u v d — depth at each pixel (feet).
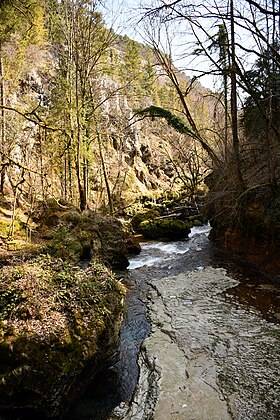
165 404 14.11
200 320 22.43
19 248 25.25
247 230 36.09
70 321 14.98
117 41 61.00
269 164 29.60
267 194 31.73
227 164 38.34
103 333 16.01
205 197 49.75
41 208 37.60
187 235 56.08
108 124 83.76
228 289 28.43
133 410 14.12
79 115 48.80
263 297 26.11
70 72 52.16
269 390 14.78
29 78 61.93
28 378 12.92
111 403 14.82
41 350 13.35
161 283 30.99
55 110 51.42
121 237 37.37
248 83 30.30
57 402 13.37
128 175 95.30
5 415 13.15
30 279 16.08
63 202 40.32
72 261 25.20
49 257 20.22
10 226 30.07
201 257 40.81
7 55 48.03
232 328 20.94
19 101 55.57
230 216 37.47
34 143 48.52
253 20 25.48
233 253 40.45
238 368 16.56
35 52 59.41
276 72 32.37
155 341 19.84
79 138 48.55
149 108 47.24
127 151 104.12
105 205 69.00
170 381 15.75
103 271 20.10
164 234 54.49
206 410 13.67
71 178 56.95
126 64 103.09
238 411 13.52
